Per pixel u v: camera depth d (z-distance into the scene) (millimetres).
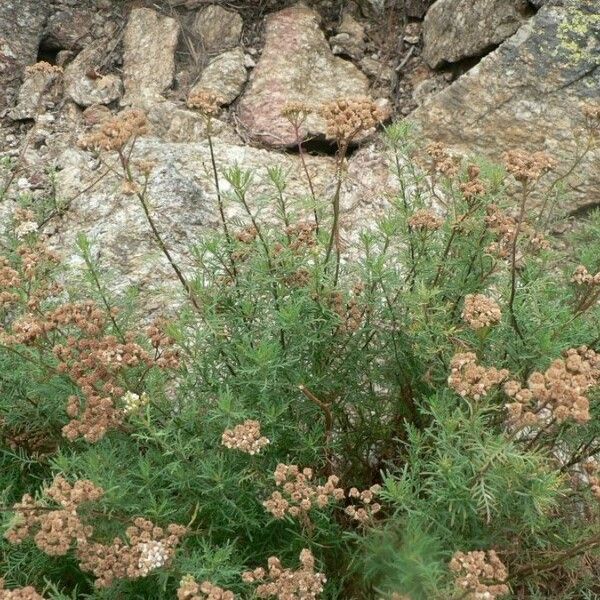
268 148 1718
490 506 936
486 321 960
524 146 1608
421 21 1864
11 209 1604
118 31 1927
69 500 906
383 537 921
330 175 1645
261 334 1094
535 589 1079
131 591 992
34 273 1128
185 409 1049
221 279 1124
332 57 1836
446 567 936
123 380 1049
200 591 931
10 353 1126
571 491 1033
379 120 1067
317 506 1018
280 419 1070
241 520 1040
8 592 880
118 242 1474
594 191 1560
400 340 1131
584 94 1566
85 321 1041
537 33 1596
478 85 1633
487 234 1145
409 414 1172
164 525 1012
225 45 1865
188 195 1534
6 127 1810
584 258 1270
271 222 1533
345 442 1166
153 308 1397
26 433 1152
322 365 1121
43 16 1899
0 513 1038
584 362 893
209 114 1115
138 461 1038
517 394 887
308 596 917
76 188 1600
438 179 1399
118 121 1049
